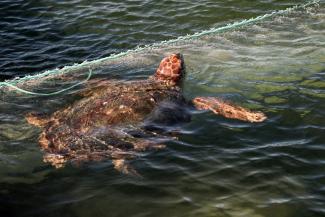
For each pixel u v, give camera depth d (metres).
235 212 6.08
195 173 6.80
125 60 10.66
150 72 10.17
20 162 7.29
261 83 9.40
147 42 12.05
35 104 9.06
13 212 6.31
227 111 8.30
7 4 14.85
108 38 12.44
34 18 13.88
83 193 6.59
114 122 7.75
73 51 11.93
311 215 5.89
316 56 10.22
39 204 6.44
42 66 11.30
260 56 10.47
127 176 6.82
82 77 10.10
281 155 7.06
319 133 7.56
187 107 8.53
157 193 6.48
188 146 7.41
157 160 7.11
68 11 14.16
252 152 7.18
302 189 6.36
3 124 8.33
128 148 7.34
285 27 11.68
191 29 12.50
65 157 7.25
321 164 6.81
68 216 6.21
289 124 7.88
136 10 13.83
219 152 7.24
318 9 12.66
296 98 8.69
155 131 7.70
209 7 13.60
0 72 11.05
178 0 14.28
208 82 9.64
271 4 13.45
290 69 9.80
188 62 10.40
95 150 7.30
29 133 7.98
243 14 13.05
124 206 6.30
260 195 6.32
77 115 7.98
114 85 9.03
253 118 8.08
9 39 12.67
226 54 10.66
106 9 14.05
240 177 6.68
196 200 6.31
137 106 8.08
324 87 8.97
